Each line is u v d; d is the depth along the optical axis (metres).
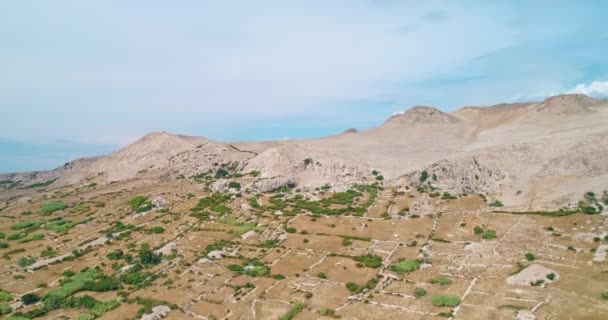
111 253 138.25
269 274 123.19
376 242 137.25
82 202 190.00
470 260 118.25
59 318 106.69
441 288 104.56
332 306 102.69
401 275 115.00
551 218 133.88
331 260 127.44
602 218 125.75
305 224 152.88
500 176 177.38
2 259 136.00
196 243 144.00
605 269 103.06
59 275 127.50
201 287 117.94
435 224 145.00
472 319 88.31
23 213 182.12
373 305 100.44
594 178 153.12
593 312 84.69
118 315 106.69
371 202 171.62
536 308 88.62
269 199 180.38
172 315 105.88
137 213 169.00
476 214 147.25
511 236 128.38
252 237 146.88
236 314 103.69
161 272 127.38
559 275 102.12
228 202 175.62
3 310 108.50
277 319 99.00
